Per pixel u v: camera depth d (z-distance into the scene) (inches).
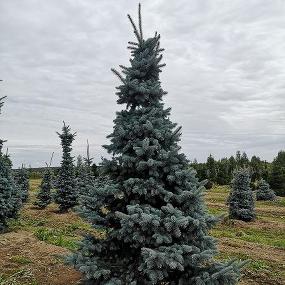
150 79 343.9
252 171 2655.0
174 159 309.1
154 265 265.9
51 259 500.7
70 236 716.7
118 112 344.5
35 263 482.9
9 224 803.4
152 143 323.3
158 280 297.4
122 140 330.6
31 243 605.9
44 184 1323.8
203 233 307.7
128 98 345.1
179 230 277.7
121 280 290.2
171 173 310.7
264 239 834.8
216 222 310.8
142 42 347.6
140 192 296.5
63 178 1192.8
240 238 828.0
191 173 308.3
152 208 296.0
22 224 842.8
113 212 319.6
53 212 1160.2
